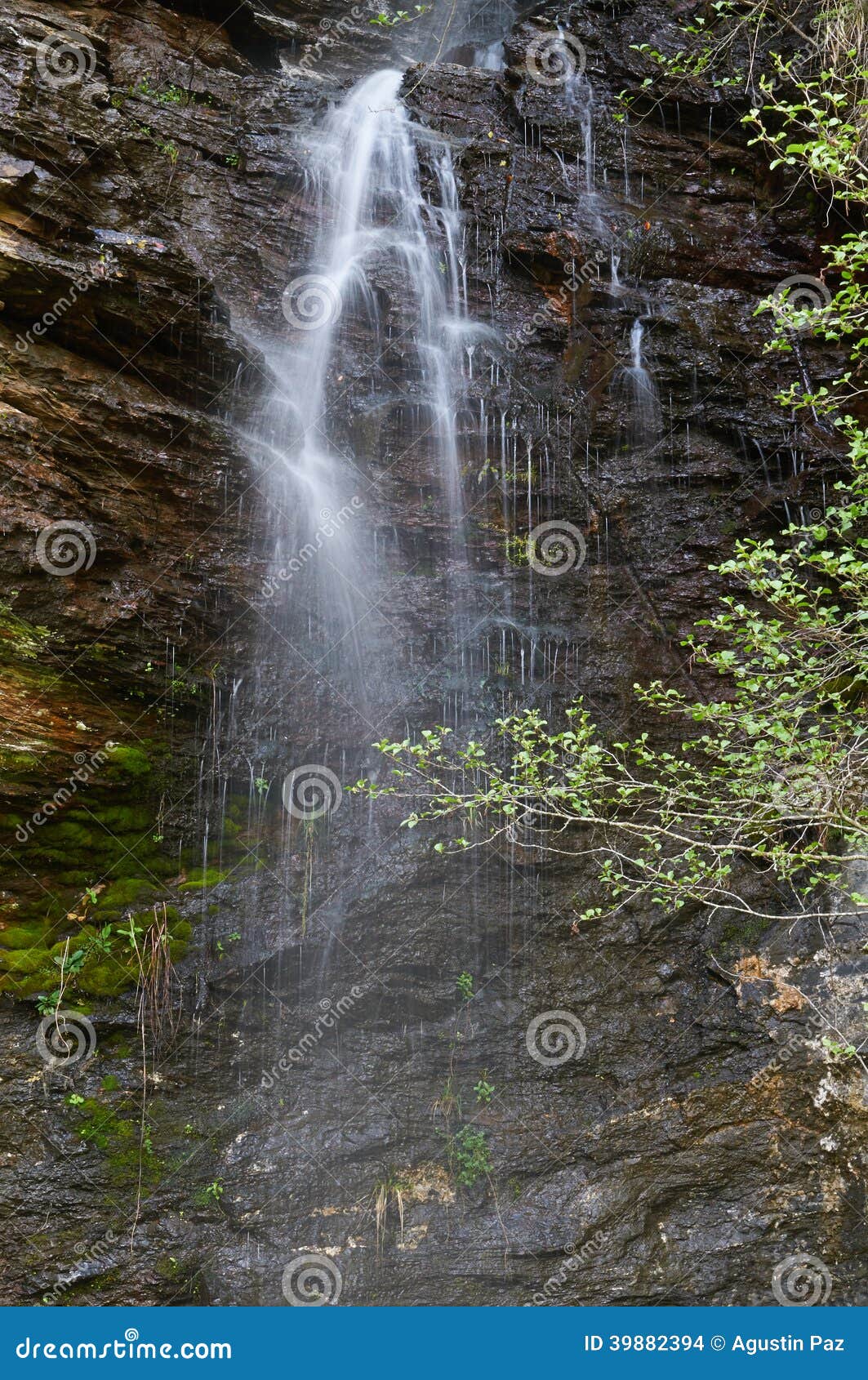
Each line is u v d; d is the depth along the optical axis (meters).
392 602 7.74
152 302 7.27
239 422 7.79
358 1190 6.05
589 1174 6.23
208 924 6.57
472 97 10.06
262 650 7.36
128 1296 5.52
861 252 5.38
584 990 6.87
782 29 9.47
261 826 7.00
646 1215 6.06
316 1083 6.39
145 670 6.76
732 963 6.89
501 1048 6.66
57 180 7.00
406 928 6.79
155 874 6.65
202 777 6.94
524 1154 6.29
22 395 6.49
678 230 9.28
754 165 9.70
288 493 7.71
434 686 7.52
